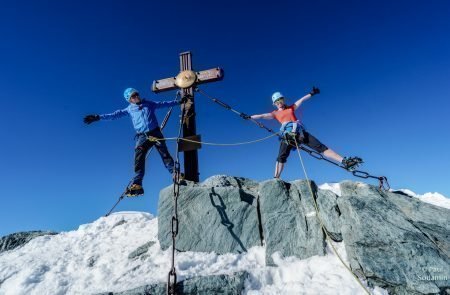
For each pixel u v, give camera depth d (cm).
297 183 741
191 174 890
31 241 920
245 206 727
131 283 594
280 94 905
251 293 558
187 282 562
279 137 884
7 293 671
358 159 787
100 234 880
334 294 535
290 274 604
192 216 727
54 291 641
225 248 679
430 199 930
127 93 860
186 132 939
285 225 678
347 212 661
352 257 597
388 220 630
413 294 530
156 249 716
